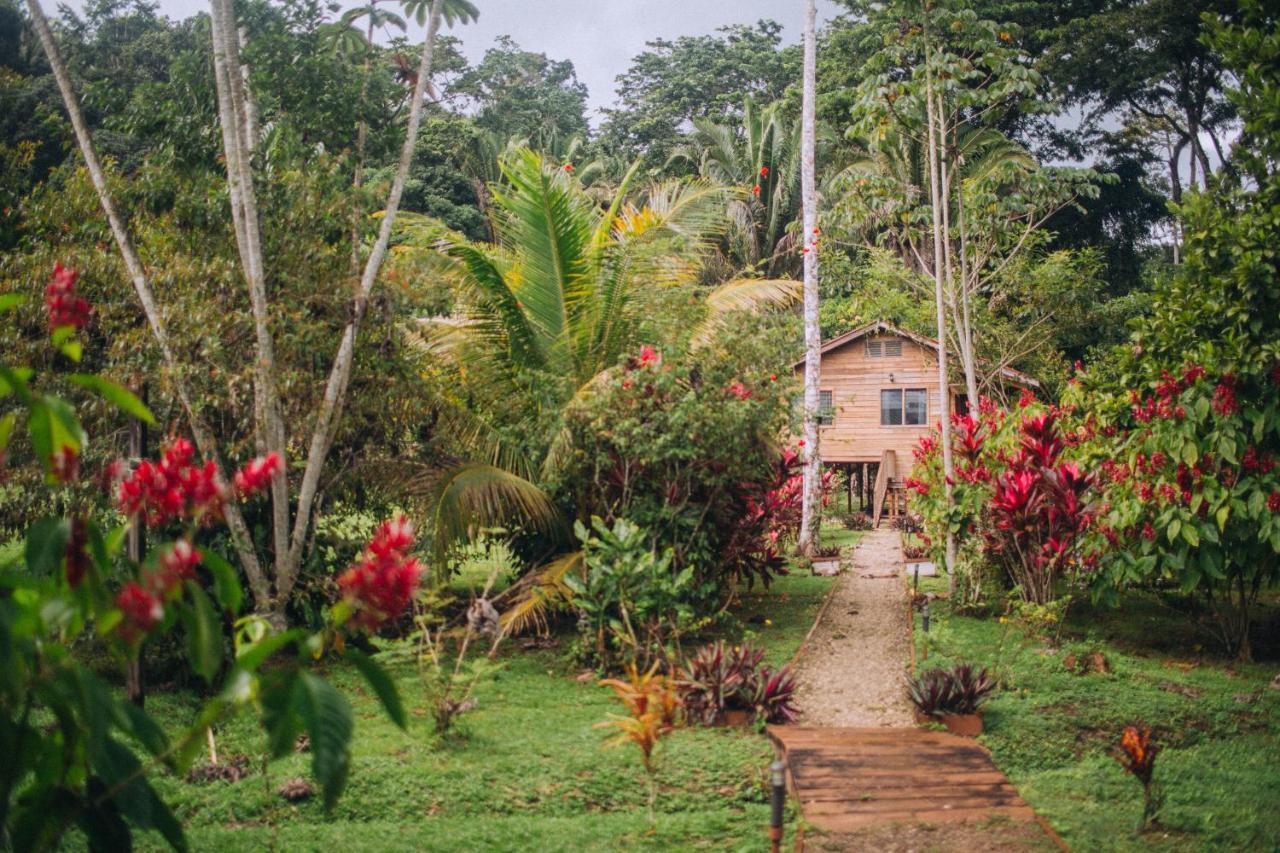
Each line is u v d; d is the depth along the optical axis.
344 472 11.21
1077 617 13.51
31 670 3.30
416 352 11.84
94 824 3.58
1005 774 7.91
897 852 6.16
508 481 11.73
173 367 9.23
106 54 29.64
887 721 9.10
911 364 26.95
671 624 10.64
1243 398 10.48
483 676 10.35
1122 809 7.09
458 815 7.01
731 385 12.23
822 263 26.86
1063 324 25.78
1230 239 10.80
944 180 15.59
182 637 9.90
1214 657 11.38
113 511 9.98
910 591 15.27
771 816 5.91
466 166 38.78
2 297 3.63
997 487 12.78
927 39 14.88
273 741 3.16
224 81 9.86
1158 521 10.74
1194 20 30.27
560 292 13.29
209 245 10.38
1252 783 7.57
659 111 46.28
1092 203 33.56
